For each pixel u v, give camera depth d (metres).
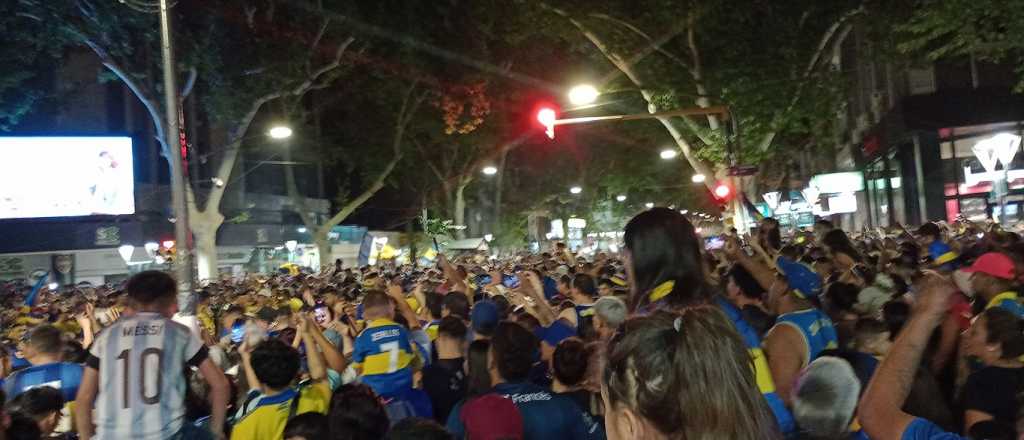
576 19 26.22
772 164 42.00
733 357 2.02
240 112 28.52
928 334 2.68
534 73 34.47
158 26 24.73
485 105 34.34
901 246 11.56
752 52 26.33
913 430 2.56
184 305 11.63
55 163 28.75
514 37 28.67
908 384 2.65
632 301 3.70
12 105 26.03
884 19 26.16
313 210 53.22
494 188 57.41
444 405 6.82
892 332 5.57
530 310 8.84
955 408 5.07
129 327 5.49
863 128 42.38
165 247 34.16
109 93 39.09
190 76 26.72
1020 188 29.05
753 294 6.04
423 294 11.73
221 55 27.23
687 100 28.00
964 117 30.11
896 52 27.52
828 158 53.00
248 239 45.41
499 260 31.08
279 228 48.06
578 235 65.75
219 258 44.38
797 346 4.85
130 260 38.06
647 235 3.66
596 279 11.72
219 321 13.42
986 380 4.60
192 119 38.50
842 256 9.51
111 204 29.55
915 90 33.56
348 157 39.38
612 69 30.34
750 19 26.19
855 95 44.50
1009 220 29.23
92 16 23.62
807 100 26.75
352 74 34.88
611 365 2.13
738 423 1.97
